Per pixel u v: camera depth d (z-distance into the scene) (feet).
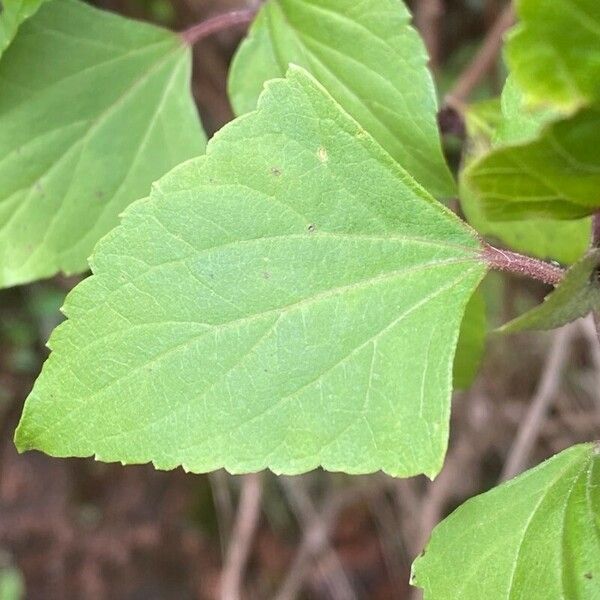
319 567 1.40
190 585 1.51
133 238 0.36
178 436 0.35
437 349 0.35
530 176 0.31
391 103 0.45
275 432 0.35
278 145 0.36
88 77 0.52
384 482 1.31
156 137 0.52
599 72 0.26
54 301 1.31
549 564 0.35
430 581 0.37
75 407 0.36
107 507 1.53
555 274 0.36
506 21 0.81
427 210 0.36
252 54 0.49
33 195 0.51
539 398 1.01
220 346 0.36
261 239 0.36
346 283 0.36
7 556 1.48
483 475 1.18
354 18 0.45
